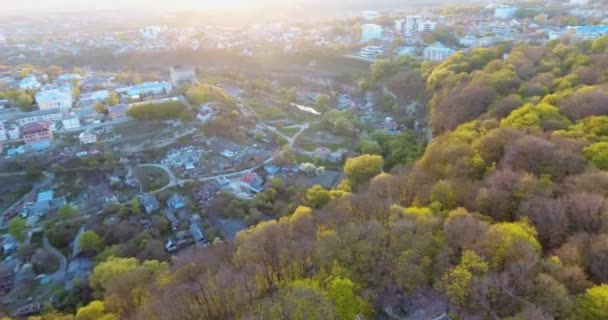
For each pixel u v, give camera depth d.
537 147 111.38
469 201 101.19
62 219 172.00
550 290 62.56
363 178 170.00
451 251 78.19
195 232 163.38
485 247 75.50
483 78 194.38
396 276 76.19
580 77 176.50
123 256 147.00
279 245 93.38
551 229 82.88
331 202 132.88
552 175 103.94
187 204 182.38
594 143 112.25
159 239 159.88
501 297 65.31
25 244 160.50
